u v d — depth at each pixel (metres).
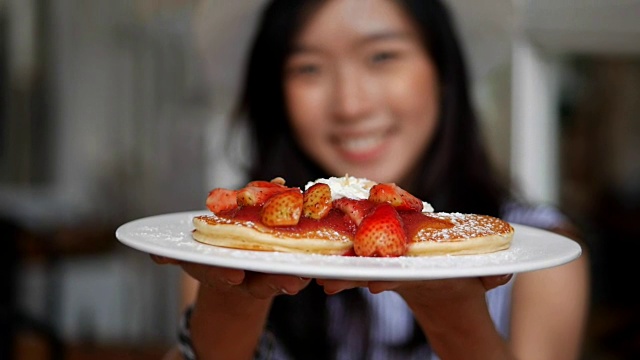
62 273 1.78
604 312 1.83
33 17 2.16
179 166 2.01
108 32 2.09
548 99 1.58
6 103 2.19
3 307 1.41
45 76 2.18
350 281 0.55
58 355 1.45
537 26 1.46
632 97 1.92
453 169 0.90
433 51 0.87
